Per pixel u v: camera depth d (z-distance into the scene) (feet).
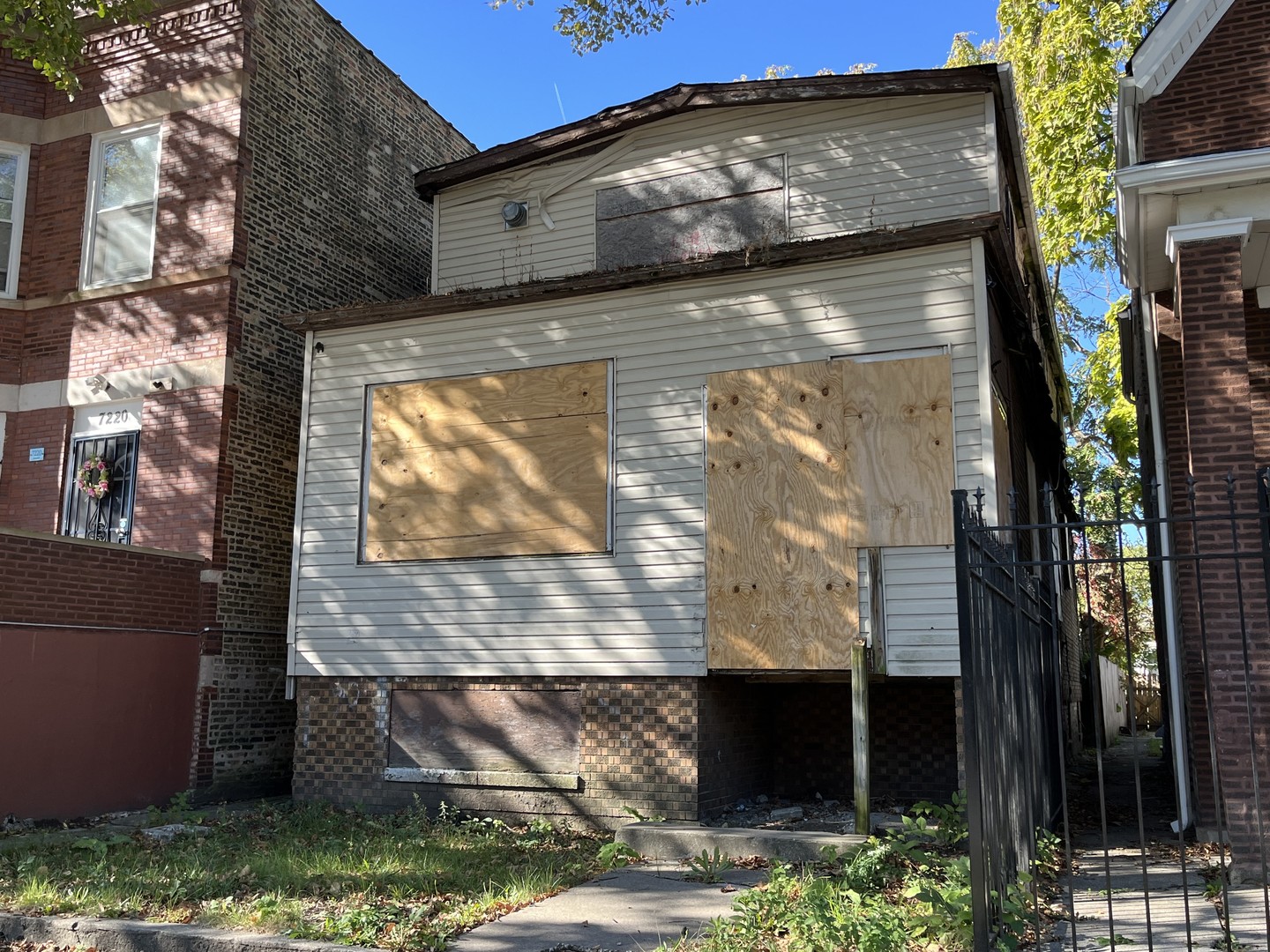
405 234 57.47
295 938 21.09
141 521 44.88
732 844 29.53
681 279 36.88
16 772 35.19
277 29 48.85
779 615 33.68
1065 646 68.49
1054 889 24.97
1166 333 36.11
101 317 47.50
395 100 57.72
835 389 34.14
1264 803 25.72
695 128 45.01
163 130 47.93
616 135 46.34
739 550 34.58
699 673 34.53
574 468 37.52
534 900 24.85
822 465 33.91
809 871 25.91
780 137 43.47
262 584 45.52
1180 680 34.32
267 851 30.99
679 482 35.91
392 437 40.65
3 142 49.67
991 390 32.58
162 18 48.44
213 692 42.73
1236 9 30.99
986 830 19.21
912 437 32.99
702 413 36.04
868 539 32.94
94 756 37.88
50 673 36.63
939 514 32.24
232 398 44.60
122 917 23.38
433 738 38.52
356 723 39.60
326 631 40.40
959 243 33.50
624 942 21.11
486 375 39.55
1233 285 28.35
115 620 39.11
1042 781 30.09
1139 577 108.99
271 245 47.39
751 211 43.47
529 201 47.78
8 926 23.36
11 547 35.68
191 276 45.52
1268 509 17.24
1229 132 30.55
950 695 38.88
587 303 38.32
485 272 48.19
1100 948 19.71
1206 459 27.81
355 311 41.16
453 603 38.55
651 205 45.37
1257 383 34.42
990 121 40.42
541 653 36.88
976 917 17.10
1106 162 73.67
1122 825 36.81
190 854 30.14
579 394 37.91
